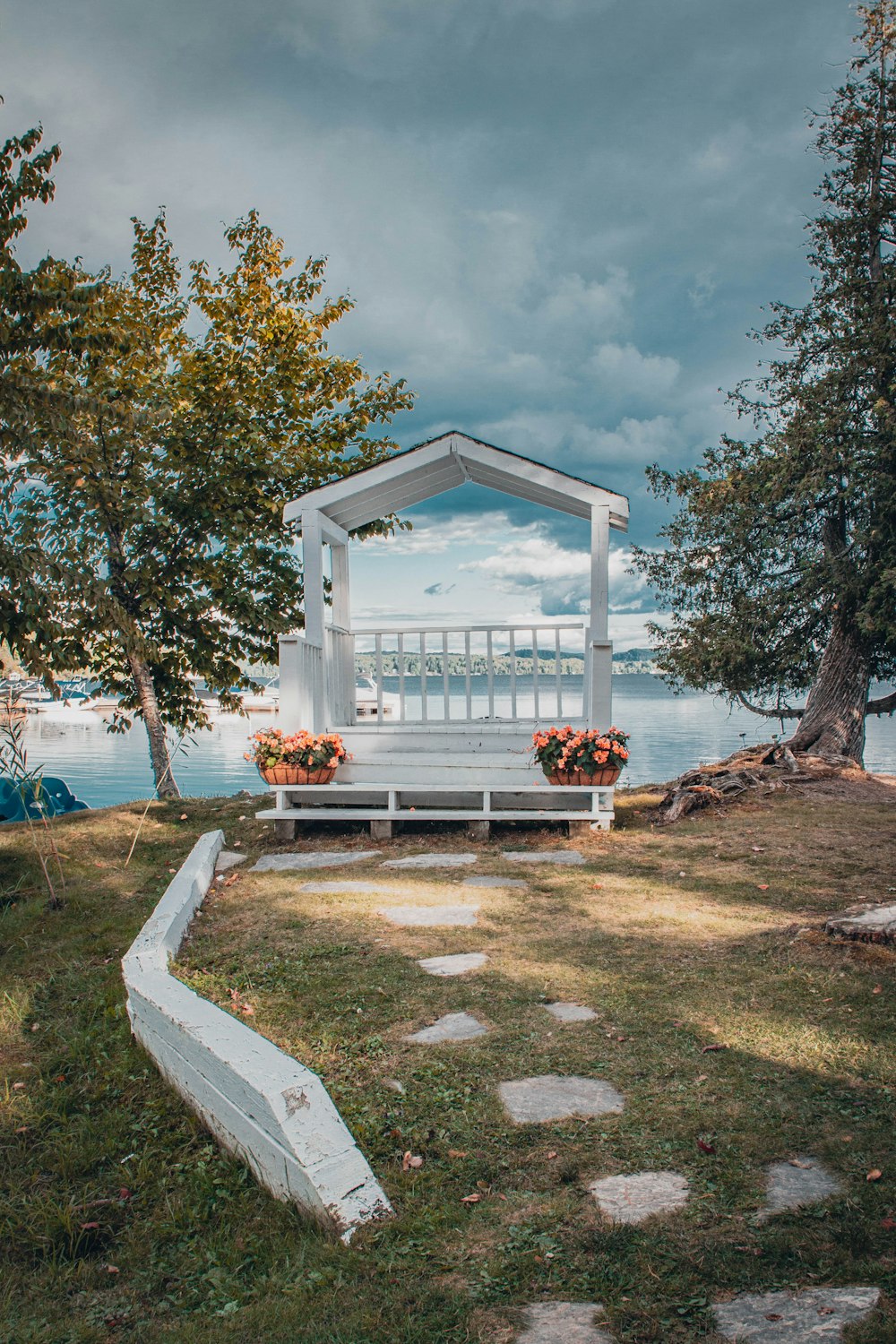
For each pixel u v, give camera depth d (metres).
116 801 19.25
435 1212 2.69
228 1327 2.38
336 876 6.96
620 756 8.20
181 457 12.23
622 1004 4.21
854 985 4.18
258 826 8.96
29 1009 4.75
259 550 12.51
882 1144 2.87
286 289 13.57
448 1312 2.26
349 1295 2.38
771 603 13.72
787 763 10.35
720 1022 3.91
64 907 6.63
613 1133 3.07
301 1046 3.87
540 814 8.20
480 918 5.72
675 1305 2.21
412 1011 4.23
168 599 11.69
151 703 12.15
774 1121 3.06
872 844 7.28
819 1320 2.10
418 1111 3.30
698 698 73.69
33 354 10.11
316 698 9.16
